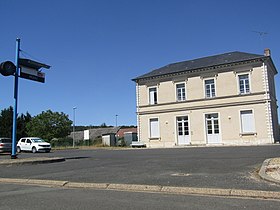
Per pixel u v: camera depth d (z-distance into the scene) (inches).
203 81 1352.1
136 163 589.9
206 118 1336.1
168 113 1417.3
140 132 1480.1
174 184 354.9
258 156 616.7
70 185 390.0
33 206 272.7
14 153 730.8
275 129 1288.1
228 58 1357.0
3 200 301.3
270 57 1248.2
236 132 1261.1
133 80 1521.9
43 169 557.3
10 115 2554.1
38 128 2351.1
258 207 252.4
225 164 510.0
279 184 333.4
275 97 1386.6
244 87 1274.6
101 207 263.9
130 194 321.7
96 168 538.3
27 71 746.8
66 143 2143.2
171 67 1512.1
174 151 924.6
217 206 258.2
